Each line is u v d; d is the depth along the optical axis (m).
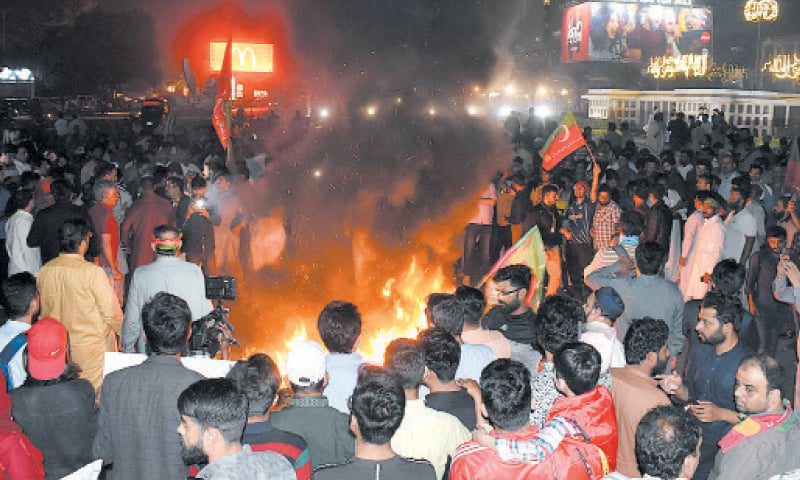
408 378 4.52
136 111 44.28
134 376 4.63
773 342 10.02
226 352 6.73
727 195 14.10
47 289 6.75
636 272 7.97
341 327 5.13
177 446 4.58
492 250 13.83
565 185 15.12
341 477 3.73
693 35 54.00
